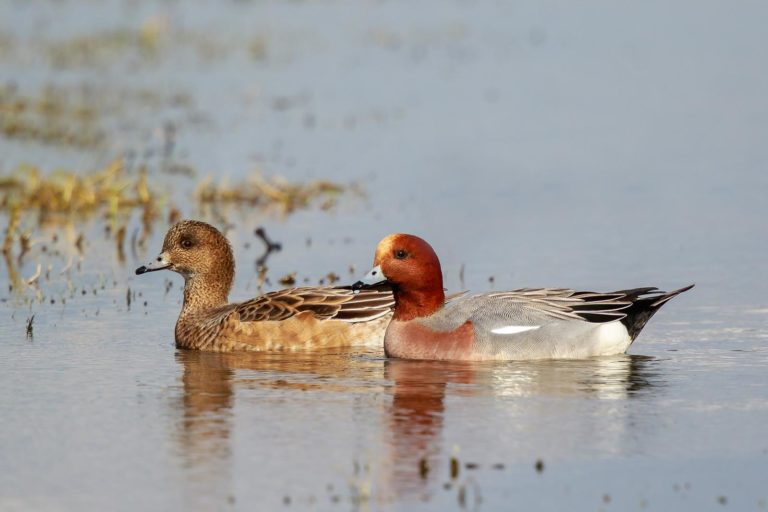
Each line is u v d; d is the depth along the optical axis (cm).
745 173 2312
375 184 2283
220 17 4300
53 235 1961
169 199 2183
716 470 971
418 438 1045
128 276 1725
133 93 3127
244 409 1130
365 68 3481
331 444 1031
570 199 2147
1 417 1109
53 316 1510
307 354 1362
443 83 3284
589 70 3444
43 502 917
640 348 1336
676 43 3834
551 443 1030
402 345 1318
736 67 3438
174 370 1284
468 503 913
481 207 2100
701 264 1722
